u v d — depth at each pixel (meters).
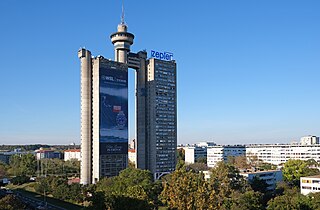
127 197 102.12
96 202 103.75
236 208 119.62
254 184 197.25
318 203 118.00
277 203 118.19
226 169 183.88
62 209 170.38
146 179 178.12
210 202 98.44
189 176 105.94
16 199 134.50
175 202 99.12
